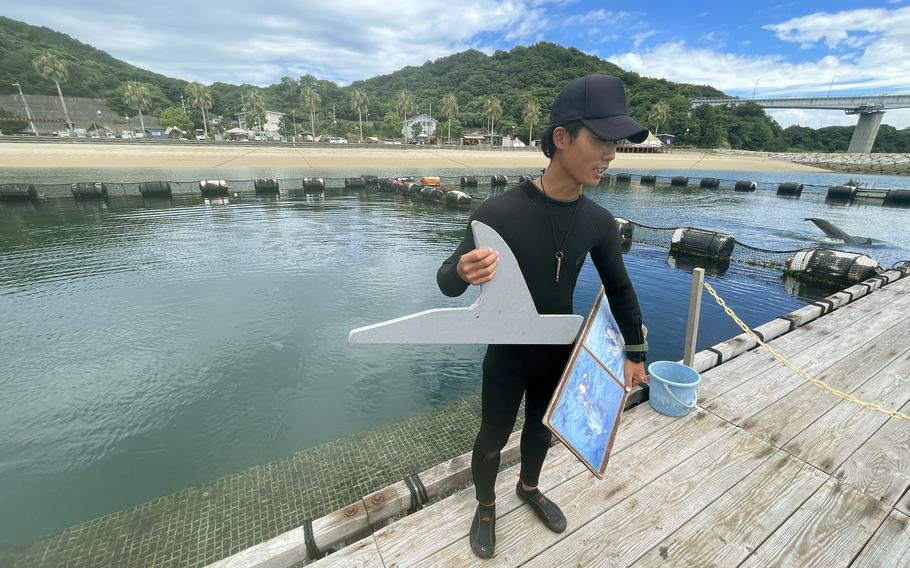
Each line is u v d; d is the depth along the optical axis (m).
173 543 2.98
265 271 9.77
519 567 1.83
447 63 170.62
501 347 1.51
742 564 1.88
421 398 4.76
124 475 3.67
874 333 4.28
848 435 2.76
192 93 90.31
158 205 19.34
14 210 17.31
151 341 6.20
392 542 1.94
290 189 25.66
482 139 98.25
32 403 4.71
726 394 3.22
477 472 1.74
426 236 13.77
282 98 155.50
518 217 1.33
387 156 56.19
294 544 2.02
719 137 97.69
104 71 128.88
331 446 3.95
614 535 1.99
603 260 1.56
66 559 2.89
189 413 4.54
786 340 4.13
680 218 19.08
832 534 2.03
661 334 6.42
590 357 1.56
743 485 2.32
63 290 8.36
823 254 9.06
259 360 5.66
